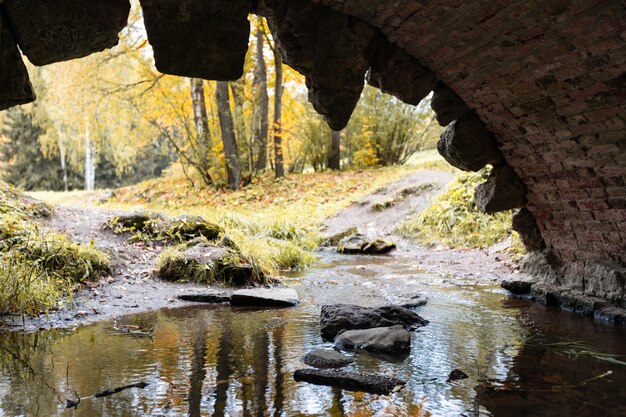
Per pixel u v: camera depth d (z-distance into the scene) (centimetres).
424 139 2216
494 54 455
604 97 430
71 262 648
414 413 310
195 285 694
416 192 1381
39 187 3456
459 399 330
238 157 1839
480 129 570
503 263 833
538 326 503
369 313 496
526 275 653
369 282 743
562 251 613
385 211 1347
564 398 330
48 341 451
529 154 559
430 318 536
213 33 398
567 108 470
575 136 491
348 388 348
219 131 1925
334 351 416
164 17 383
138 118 1952
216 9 393
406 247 1100
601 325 506
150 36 387
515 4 390
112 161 3484
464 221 1067
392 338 436
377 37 473
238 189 1812
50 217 842
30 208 823
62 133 3183
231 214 1154
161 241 844
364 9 434
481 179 1152
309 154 2209
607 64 402
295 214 1394
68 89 1803
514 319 530
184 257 723
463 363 398
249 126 1906
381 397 333
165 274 709
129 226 863
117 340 455
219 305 609
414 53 491
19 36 348
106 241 806
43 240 656
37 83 2941
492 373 376
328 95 464
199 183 1895
